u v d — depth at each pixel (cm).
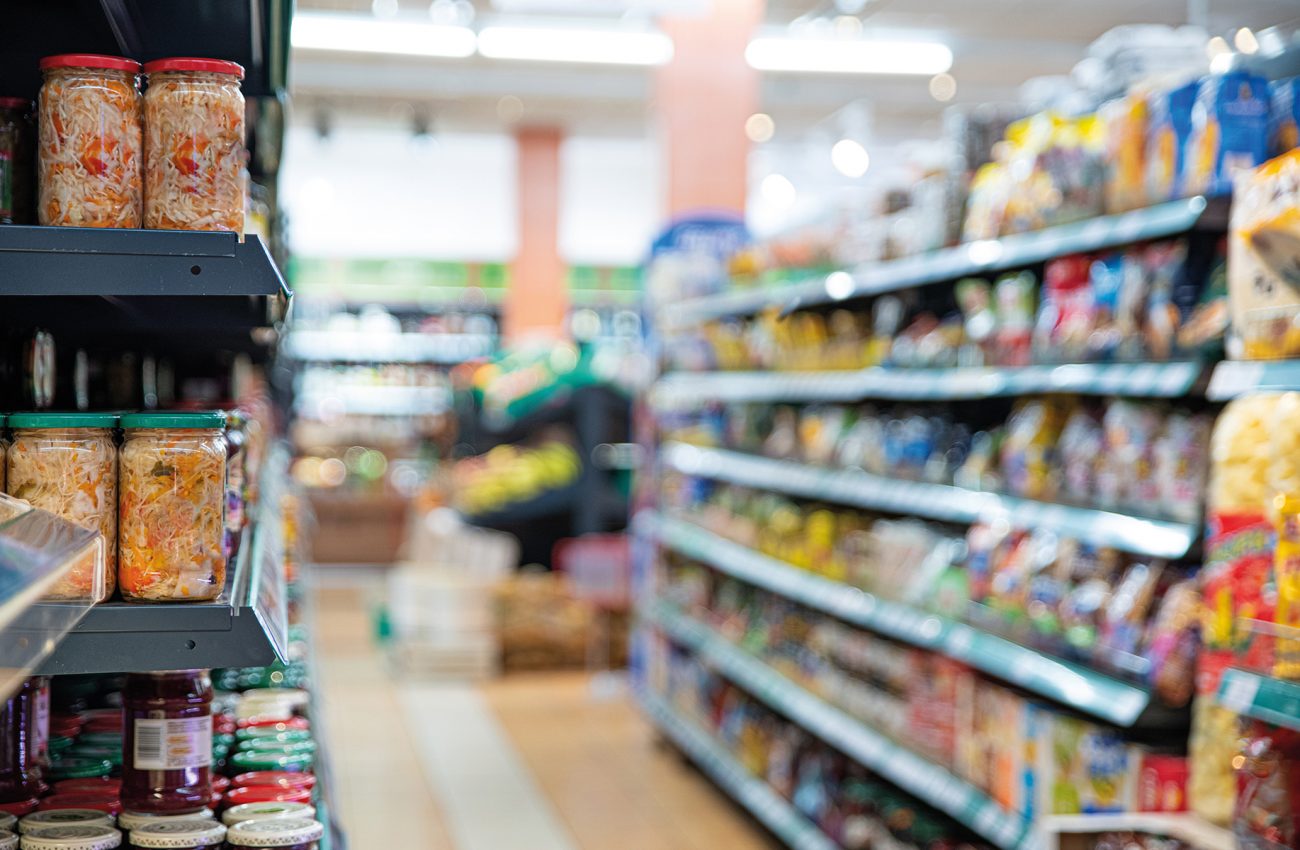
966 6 1059
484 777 647
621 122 1644
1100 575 340
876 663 475
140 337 294
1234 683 254
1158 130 317
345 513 1474
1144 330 320
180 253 161
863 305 553
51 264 159
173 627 155
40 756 198
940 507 428
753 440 633
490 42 1053
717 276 728
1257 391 265
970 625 400
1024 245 371
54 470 157
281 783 204
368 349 1784
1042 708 352
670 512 736
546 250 1700
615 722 773
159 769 181
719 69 858
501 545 938
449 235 1884
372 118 1631
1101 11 1059
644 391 776
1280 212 246
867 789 471
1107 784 317
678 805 605
